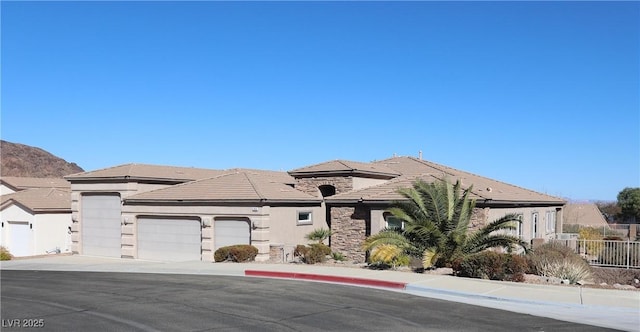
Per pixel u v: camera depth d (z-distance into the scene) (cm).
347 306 1285
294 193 2819
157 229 2883
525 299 1349
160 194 2914
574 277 1748
